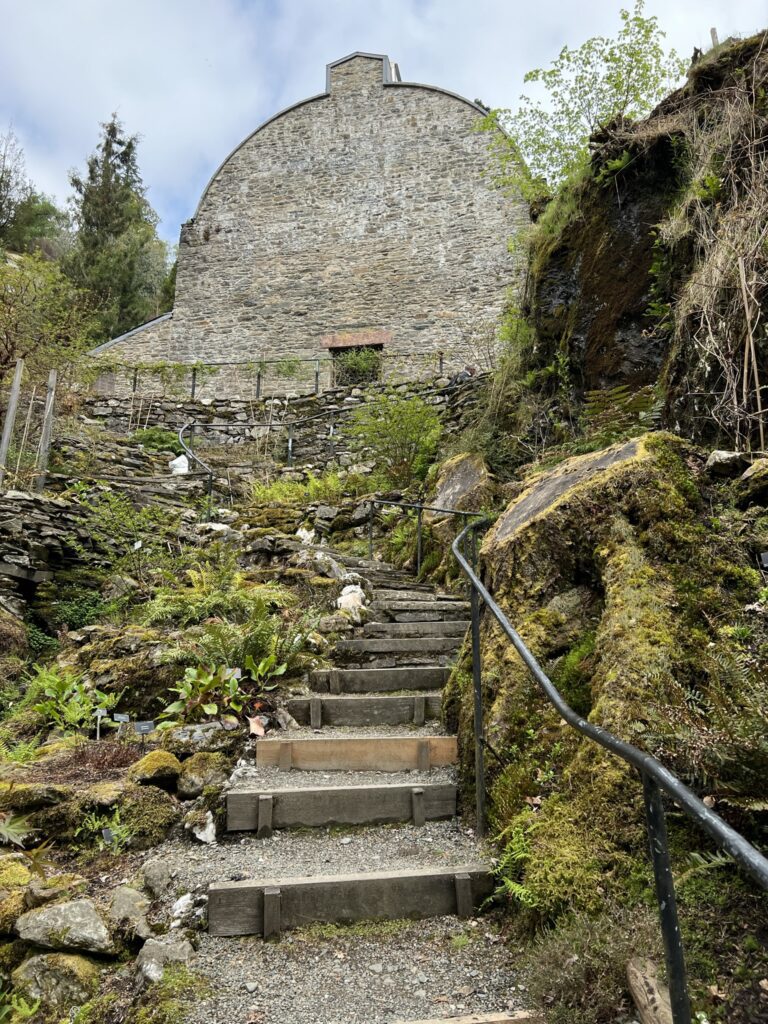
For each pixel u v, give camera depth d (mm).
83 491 8133
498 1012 1876
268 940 2234
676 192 5691
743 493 2848
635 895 1943
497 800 2611
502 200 16391
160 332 17281
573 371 6324
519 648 2076
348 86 17875
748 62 5363
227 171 18078
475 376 10078
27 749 3559
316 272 17062
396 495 8273
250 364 16266
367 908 2330
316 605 5215
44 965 2109
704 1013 1582
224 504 9516
